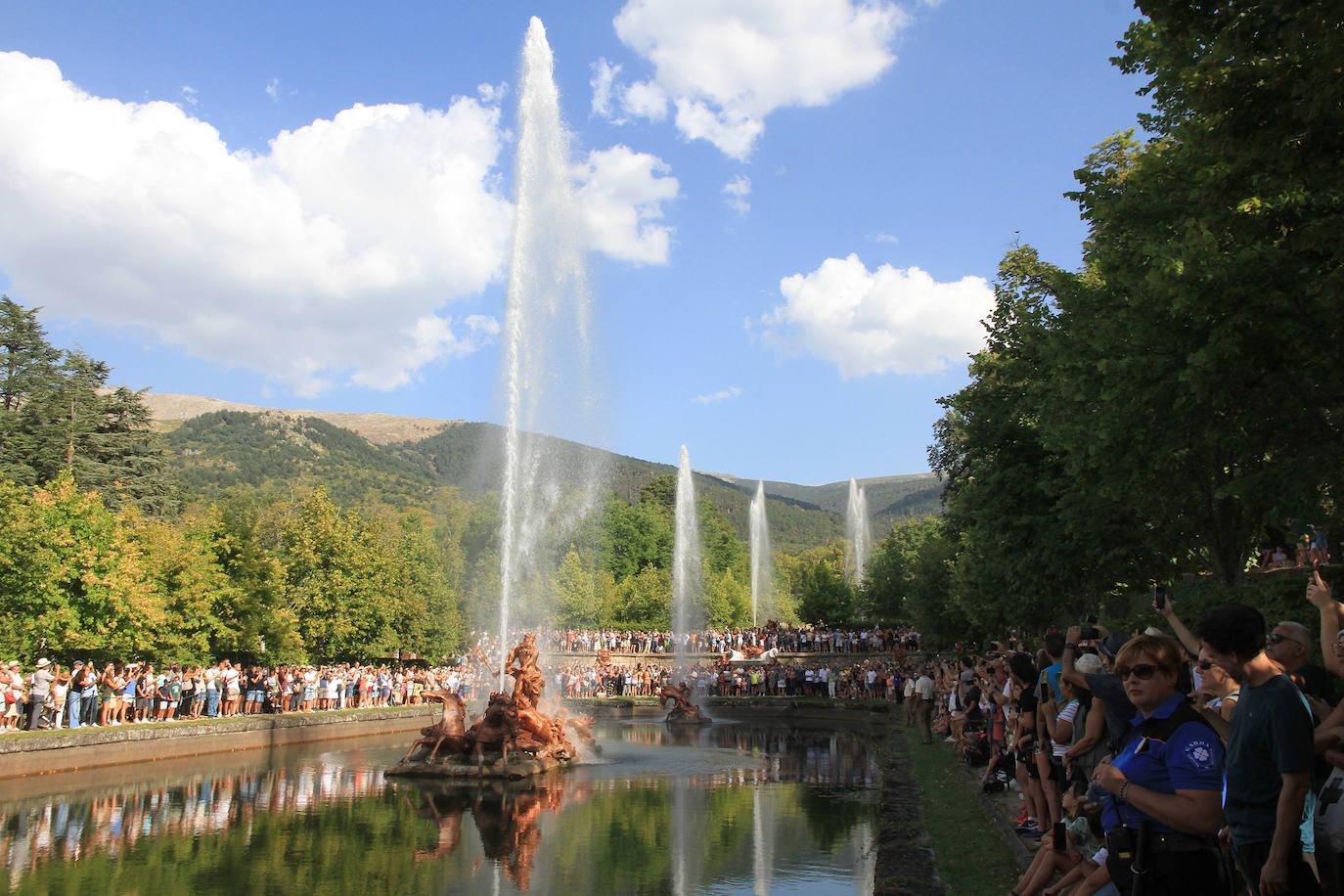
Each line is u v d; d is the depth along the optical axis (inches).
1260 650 249.4
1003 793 752.3
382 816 810.2
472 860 634.8
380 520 2721.5
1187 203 737.0
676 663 3068.4
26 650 1416.1
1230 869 260.5
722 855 651.5
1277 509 660.1
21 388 2679.6
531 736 1130.0
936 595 2726.4
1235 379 634.2
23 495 1487.5
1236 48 478.9
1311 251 586.6
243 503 4335.6
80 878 580.7
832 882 570.3
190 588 1718.8
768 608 5408.5
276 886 562.3
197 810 834.2
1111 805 258.4
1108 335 778.2
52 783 961.5
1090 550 1146.0
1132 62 762.2
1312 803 266.2
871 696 2406.5
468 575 3319.4
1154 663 249.4
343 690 1856.5
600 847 677.9
